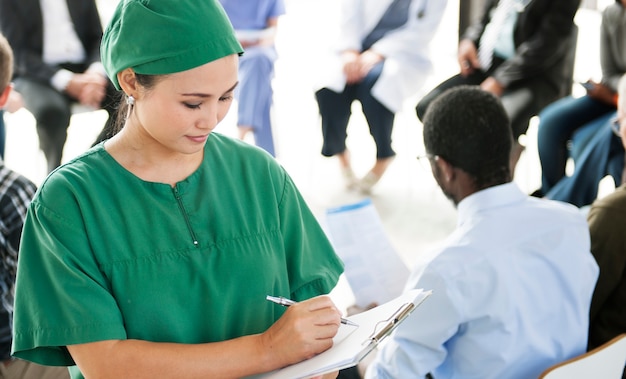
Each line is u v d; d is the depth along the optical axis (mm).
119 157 1153
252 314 1189
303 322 1108
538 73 3510
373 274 1963
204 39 1022
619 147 3123
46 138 3803
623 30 3223
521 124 3516
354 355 1056
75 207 1103
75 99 3807
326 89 3883
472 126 1565
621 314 1857
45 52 3809
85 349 1088
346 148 3996
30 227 1118
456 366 1585
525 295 1523
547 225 1557
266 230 1229
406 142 4121
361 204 2061
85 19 3828
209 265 1158
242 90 3984
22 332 1105
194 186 1178
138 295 1115
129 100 1124
